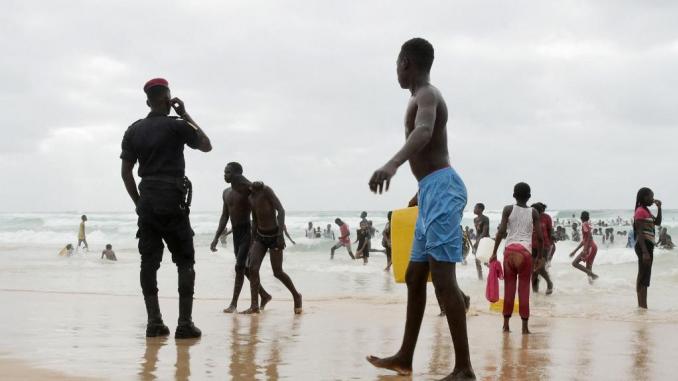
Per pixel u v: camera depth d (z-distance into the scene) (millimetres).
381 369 4273
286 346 5227
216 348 5047
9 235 49281
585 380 4090
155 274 5656
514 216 6965
